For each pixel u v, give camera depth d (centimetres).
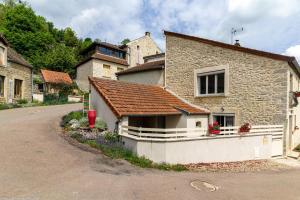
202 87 1448
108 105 1070
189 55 1498
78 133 1009
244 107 1247
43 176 576
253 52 1209
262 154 1076
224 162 970
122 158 830
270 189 660
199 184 660
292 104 1171
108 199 494
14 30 4103
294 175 827
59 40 5850
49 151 776
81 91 3222
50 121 1295
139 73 1806
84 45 5331
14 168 604
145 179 654
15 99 2109
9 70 2011
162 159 850
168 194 560
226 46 1312
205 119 1373
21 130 1022
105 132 1007
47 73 3303
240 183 702
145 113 1095
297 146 1329
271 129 1112
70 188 526
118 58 3428
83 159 746
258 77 1199
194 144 909
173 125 1326
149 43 3781
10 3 5356
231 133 1039
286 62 1105
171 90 1588
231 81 1298
